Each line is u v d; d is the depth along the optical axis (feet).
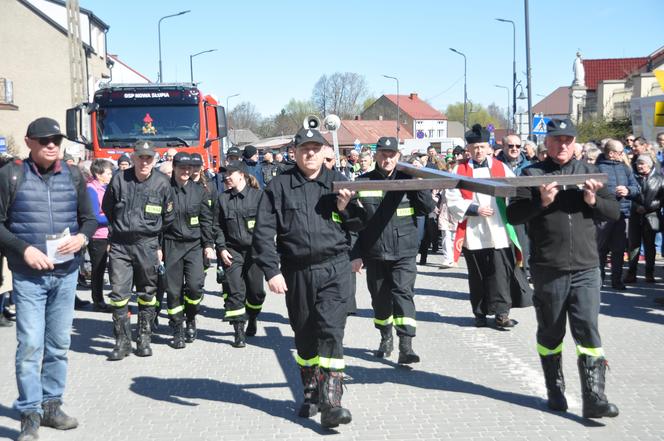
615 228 34.91
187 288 26.30
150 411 18.88
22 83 135.33
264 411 18.78
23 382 16.85
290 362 23.73
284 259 17.83
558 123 17.63
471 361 23.07
